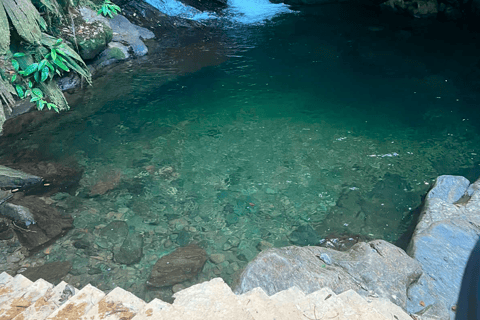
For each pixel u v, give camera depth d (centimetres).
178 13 1306
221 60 1056
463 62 1048
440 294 383
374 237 505
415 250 432
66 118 754
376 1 1492
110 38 988
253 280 365
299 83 938
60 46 777
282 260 382
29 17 717
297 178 614
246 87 912
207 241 491
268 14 1431
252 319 253
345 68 1023
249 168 636
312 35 1248
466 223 462
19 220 498
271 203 562
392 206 557
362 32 1277
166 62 1024
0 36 664
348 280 381
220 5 1441
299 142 705
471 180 610
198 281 430
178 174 617
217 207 552
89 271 438
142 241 485
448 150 685
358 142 706
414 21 1372
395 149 688
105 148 672
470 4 1312
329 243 494
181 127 744
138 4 1230
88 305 278
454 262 416
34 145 668
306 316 274
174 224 517
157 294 414
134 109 799
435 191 546
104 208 538
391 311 307
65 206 535
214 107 819
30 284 312
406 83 941
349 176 618
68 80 858
